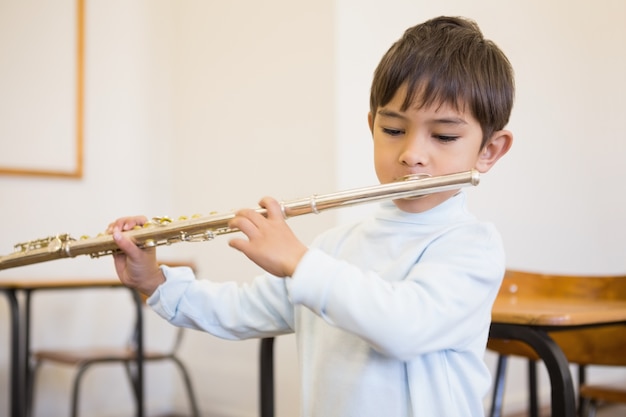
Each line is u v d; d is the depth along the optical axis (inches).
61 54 141.6
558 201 153.5
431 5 133.4
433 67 40.1
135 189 149.7
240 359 140.9
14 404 106.5
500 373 91.4
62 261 140.6
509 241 143.9
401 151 40.7
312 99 125.3
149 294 46.4
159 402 152.3
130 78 150.3
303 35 127.5
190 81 150.8
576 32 158.7
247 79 137.9
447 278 38.0
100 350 126.0
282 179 130.2
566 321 51.3
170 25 155.9
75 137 142.3
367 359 40.4
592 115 160.7
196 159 148.6
